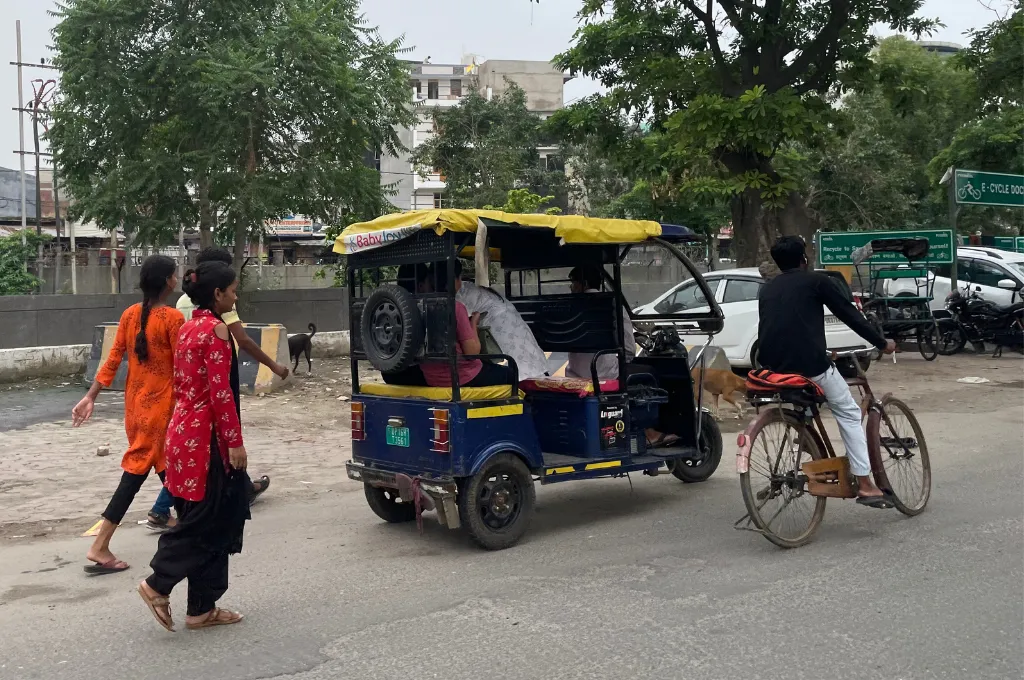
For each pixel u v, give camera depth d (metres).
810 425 5.82
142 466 5.46
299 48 19.66
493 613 4.56
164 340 5.47
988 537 5.71
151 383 5.47
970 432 9.47
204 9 20.91
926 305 16.36
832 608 4.52
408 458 5.87
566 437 6.32
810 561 5.33
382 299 5.82
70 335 19.58
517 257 7.16
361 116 20.88
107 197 20.52
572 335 7.00
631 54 17.11
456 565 5.43
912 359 16.66
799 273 5.73
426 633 4.32
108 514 5.41
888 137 35.47
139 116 20.81
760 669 3.81
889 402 6.20
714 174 17.48
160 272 5.51
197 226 22.36
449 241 5.50
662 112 17.34
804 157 28.39
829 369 5.66
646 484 7.59
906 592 4.74
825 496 5.79
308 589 5.03
